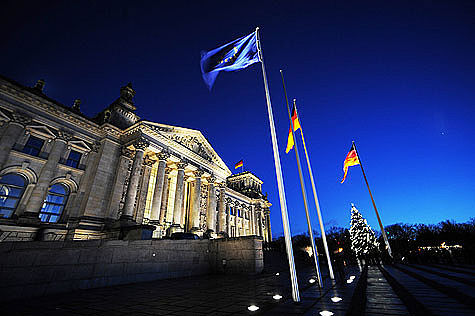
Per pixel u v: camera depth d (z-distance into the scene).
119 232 27.23
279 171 10.01
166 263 17.89
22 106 27.73
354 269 26.77
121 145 36.56
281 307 8.09
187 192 49.66
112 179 33.78
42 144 29.28
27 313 7.89
